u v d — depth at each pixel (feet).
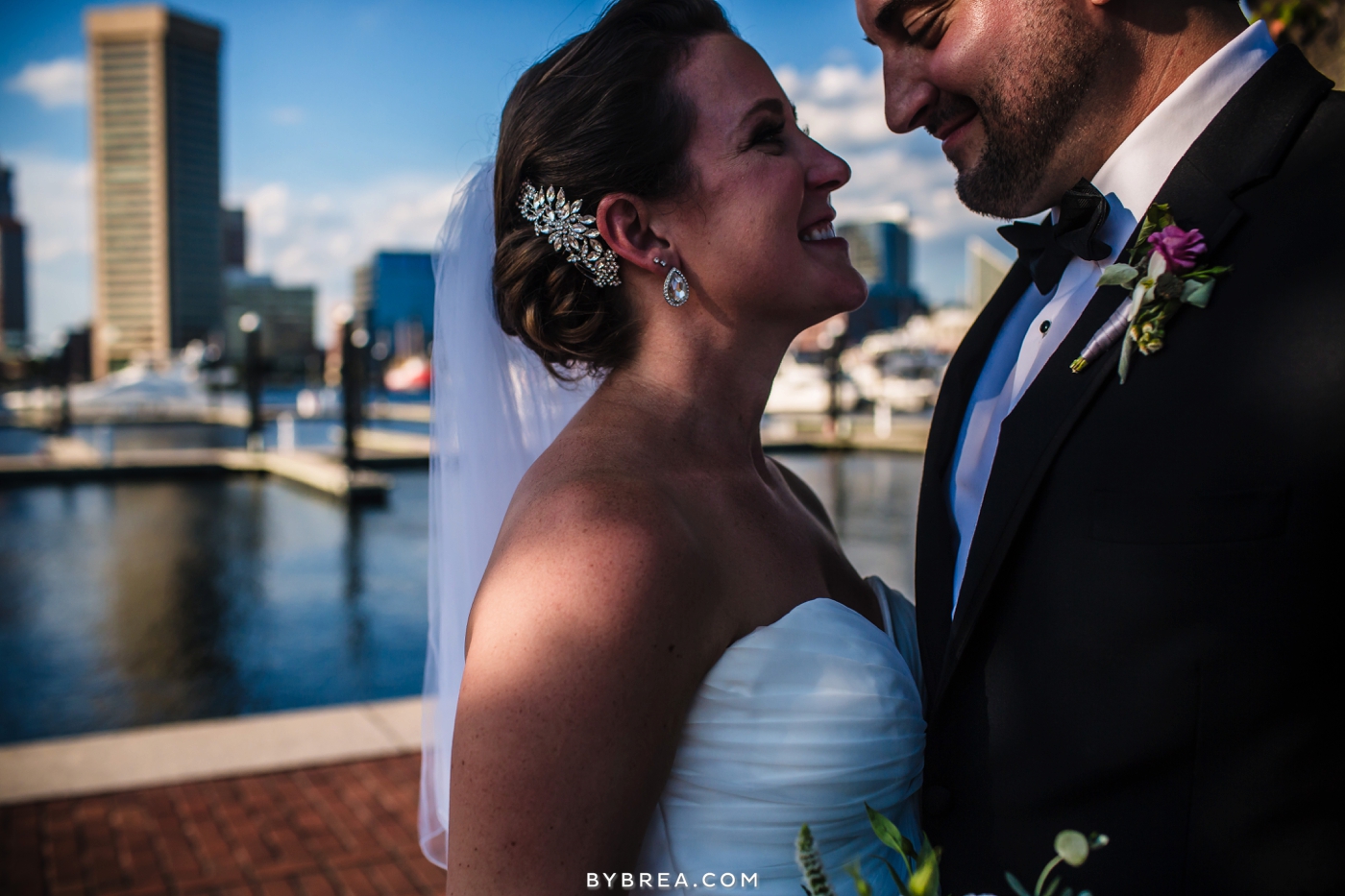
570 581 3.12
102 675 20.01
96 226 499.10
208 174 510.58
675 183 3.84
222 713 17.80
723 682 3.47
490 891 3.04
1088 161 4.02
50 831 11.53
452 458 4.89
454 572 4.86
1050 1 3.72
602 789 3.06
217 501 45.88
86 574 29.84
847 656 3.65
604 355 4.01
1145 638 3.31
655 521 3.29
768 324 4.03
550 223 3.95
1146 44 3.75
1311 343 3.15
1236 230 3.45
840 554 4.65
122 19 496.64
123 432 89.81
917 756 3.93
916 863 3.15
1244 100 3.64
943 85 4.02
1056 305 4.36
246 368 63.67
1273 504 3.13
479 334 4.79
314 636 22.90
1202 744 3.23
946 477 4.80
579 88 3.88
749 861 3.48
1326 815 3.11
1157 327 3.43
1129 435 3.46
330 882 10.41
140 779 12.92
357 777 12.99
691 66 3.85
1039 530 3.65
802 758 3.47
